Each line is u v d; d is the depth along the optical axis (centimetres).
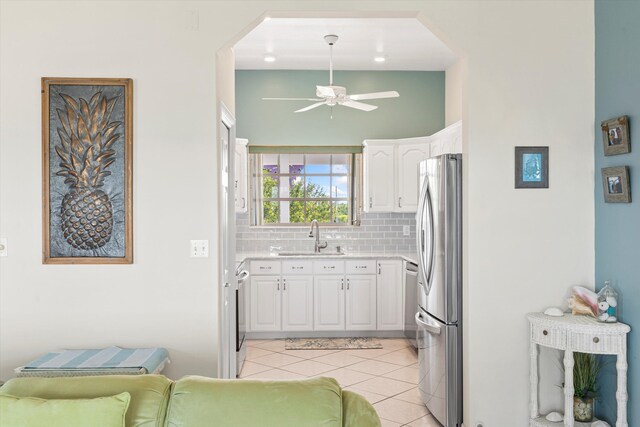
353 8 333
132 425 193
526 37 341
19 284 324
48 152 322
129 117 324
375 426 188
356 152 674
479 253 342
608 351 300
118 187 324
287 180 683
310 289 615
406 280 589
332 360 532
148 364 283
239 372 483
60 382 202
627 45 308
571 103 343
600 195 337
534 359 329
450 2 338
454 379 359
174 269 326
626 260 311
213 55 328
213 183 328
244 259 562
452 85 637
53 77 323
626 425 297
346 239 674
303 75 662
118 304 326
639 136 298
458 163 361
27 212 323
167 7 327
